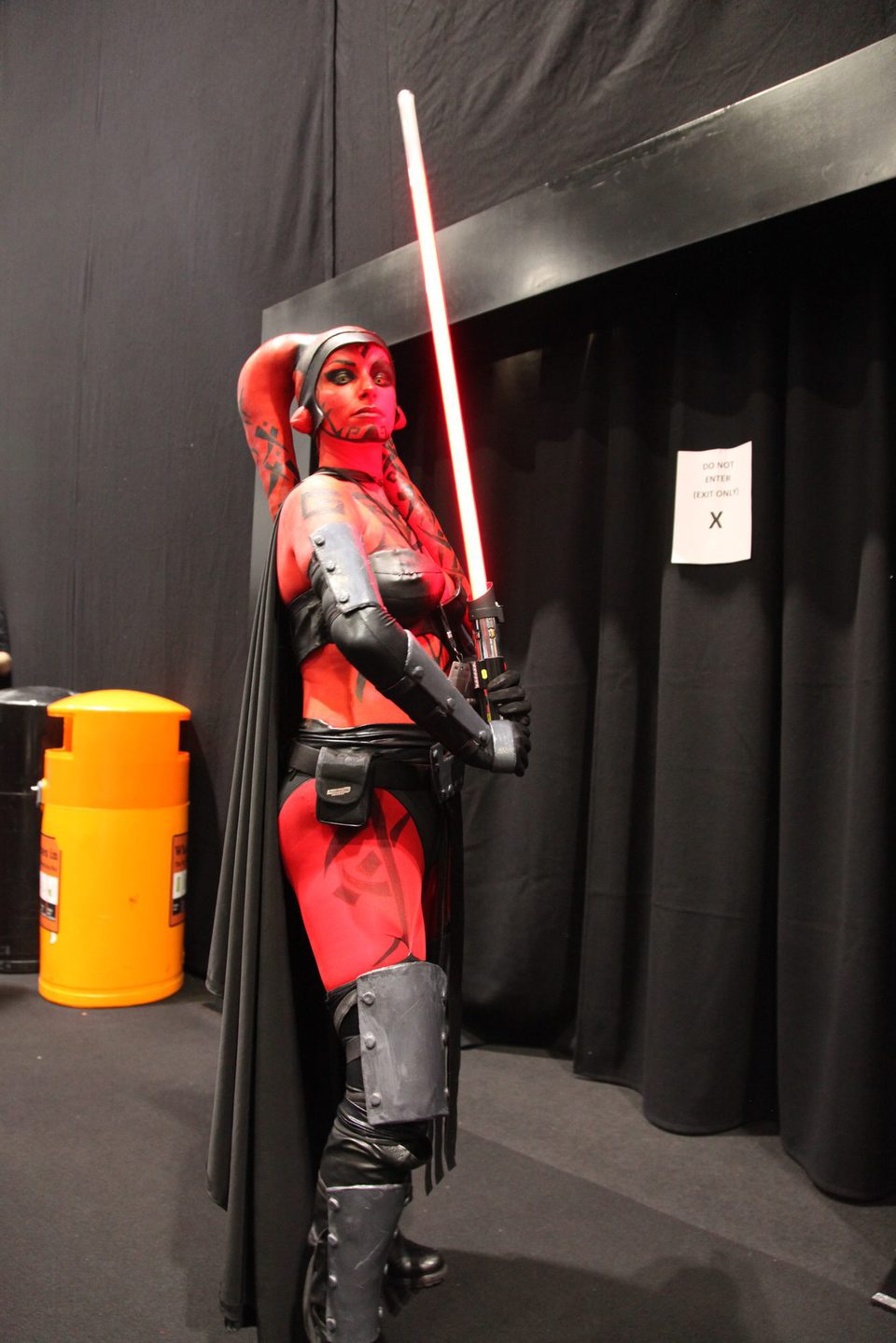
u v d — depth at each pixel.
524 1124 2.17
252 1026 1.35
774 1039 2.19
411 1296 1.54
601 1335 1.46
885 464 1.92
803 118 1.80
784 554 2.12
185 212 3.54
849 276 2.05
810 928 2.04
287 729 1.44
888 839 1.89
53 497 4.14
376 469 1.47
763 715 2.14
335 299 2.71
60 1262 1.61
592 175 2.13
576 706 2.50
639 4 2.30
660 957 2.20
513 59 2.53
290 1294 1.31
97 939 2.91
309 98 3.09
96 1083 2.35
